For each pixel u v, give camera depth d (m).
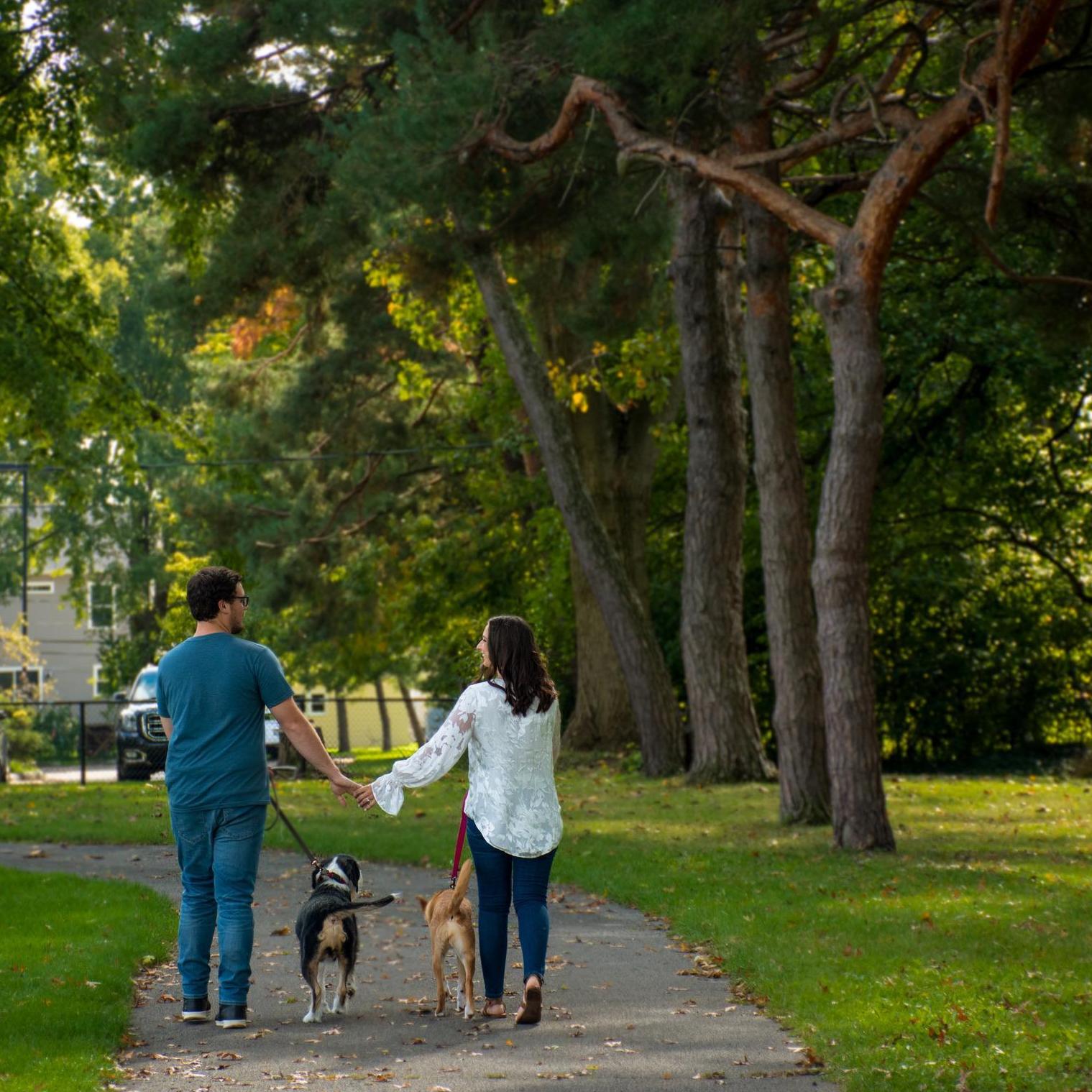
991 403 27.33
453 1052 5.91
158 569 50.81
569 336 27.08
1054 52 14.62
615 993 7.20
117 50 21.61
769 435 15.95
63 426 22.78
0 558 52.25
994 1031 6.00
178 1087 5.38
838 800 13.15
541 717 6.46
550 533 28.78
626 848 13.30
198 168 21.72
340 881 6.79
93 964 7.46
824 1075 5.54
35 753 42.56
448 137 14.88
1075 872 11.31
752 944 8.23
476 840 6.49
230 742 6.41
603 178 17.91
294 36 18.98
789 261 16.06
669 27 12.52
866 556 13.14
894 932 8.48
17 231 23.77
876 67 19.52
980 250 15.42
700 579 20.75
